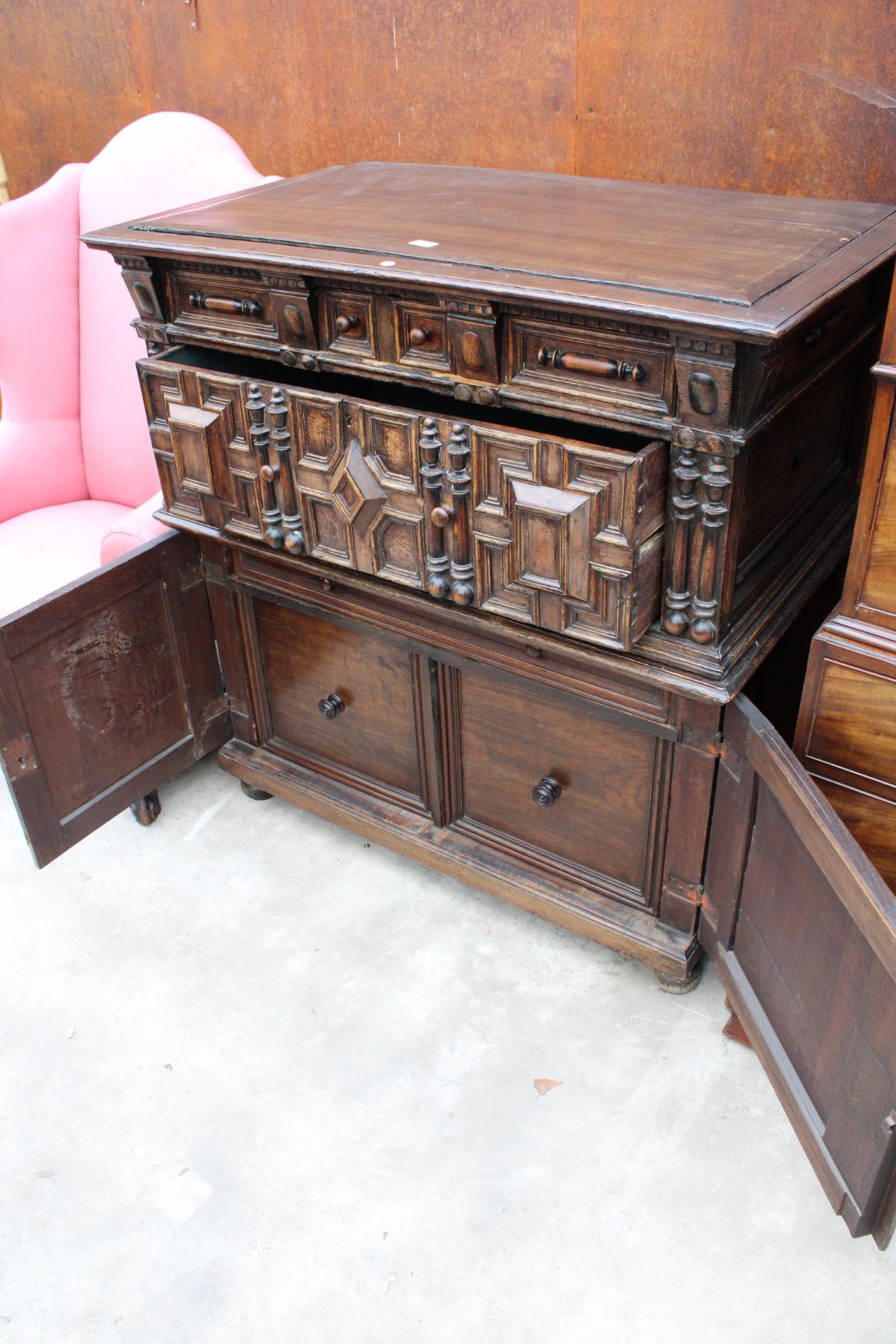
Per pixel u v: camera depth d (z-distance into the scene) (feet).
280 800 7.15
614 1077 5.22
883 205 4.98
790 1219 4.60
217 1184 4.86
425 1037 5.47
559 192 5.44
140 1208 4.79
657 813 5.11
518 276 4.08
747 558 4.56
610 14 5.79
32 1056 5.48
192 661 6.47
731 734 4.51
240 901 6.35
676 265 4.12
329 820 6.68
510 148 6.63
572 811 5.50
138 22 7.86
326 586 5.65
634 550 4.12
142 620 6.03
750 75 5.52
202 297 5.14
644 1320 4.28
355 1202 4.75
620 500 4.05
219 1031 5.56
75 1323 4.39
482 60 6.42
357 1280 4.47
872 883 3.44
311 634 6.01
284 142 7.70
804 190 5.65
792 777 3.94
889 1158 3.67
